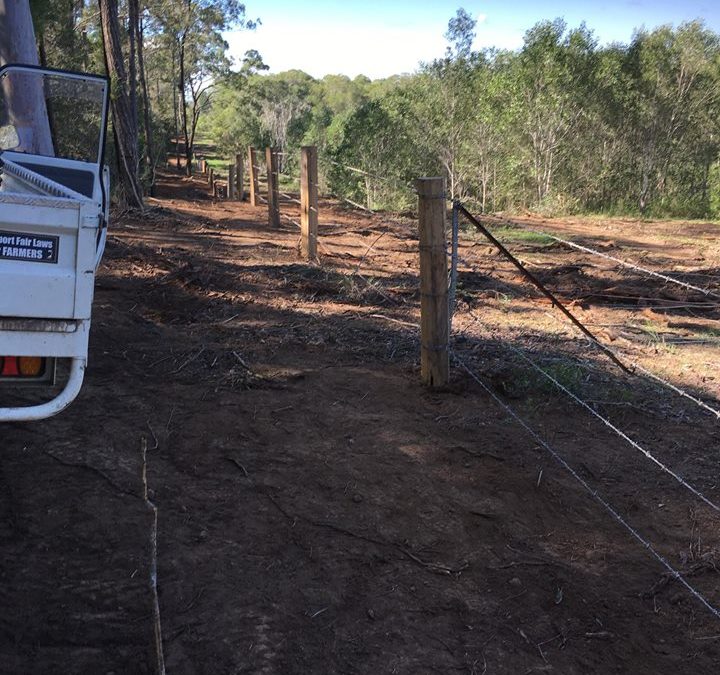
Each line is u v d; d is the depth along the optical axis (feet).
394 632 11.69
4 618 11.08
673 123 116.37
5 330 11.48
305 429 17.83
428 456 16.89
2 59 34.17
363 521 14.43
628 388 21.57
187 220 54.90
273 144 241.35
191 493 14.84
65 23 85.46
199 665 10.60
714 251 57.06
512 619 12.23
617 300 35.09
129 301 28.27
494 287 36.32
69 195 12.71
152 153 113.91
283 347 23.67
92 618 11.30
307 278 34.19
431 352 20.13
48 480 14.75
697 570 13.62
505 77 110.93
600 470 16.75
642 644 11.89
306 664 10.85
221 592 12.10
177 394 19.33
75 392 11.94
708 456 17.66
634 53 114.83
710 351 26.48
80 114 19.62
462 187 119.44
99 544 12.97
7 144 21.62
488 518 14.83
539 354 24.00
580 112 110.93
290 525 14.10
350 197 123.95
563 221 80.07
